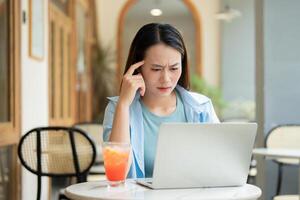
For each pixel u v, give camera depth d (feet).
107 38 27.50
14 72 10.57
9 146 10.49
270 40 12.86
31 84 12.05
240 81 27.66
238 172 5.26
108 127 5.99
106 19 27.61
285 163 12.01
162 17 28.17
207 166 5.11
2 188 10.12
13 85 10.54
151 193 4.83
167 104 6.21
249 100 27.45
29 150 10.15
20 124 10.94
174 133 4.87
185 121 6.22
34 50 12.23
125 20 27.99
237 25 27.71
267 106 12.81
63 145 10.22
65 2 18.29
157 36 5.73
